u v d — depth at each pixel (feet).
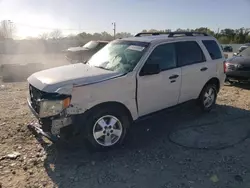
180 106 17.02
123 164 12.40
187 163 12.47
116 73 13.78
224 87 29.89
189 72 16.83
